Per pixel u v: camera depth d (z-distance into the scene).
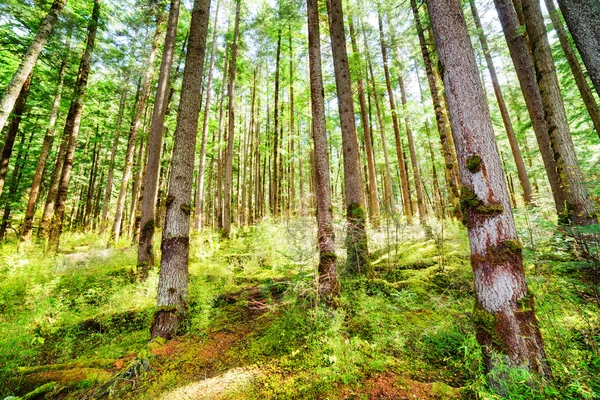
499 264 3.05
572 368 2.80
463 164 3.41
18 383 3.55
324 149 5.86
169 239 5.19
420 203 14.48
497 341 2.96
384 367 3.58
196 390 3.27
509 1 7.38
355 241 6.79
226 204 14.52
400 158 15.52
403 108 12.55
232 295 6.91
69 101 14.11
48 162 22.41
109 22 13.64
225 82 20.36
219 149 18.58
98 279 7.89
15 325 4.50
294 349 4.07
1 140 13.79
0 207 15.66
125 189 14.00
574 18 4.37
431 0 3.89
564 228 4.13
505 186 3.30
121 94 20.59
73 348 4.83
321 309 4.43
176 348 4.33
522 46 7.15
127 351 4.55
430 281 6.64
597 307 3.62
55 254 9.97
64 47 11.43
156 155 9.20
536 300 3.64
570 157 5.70
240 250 11.58
